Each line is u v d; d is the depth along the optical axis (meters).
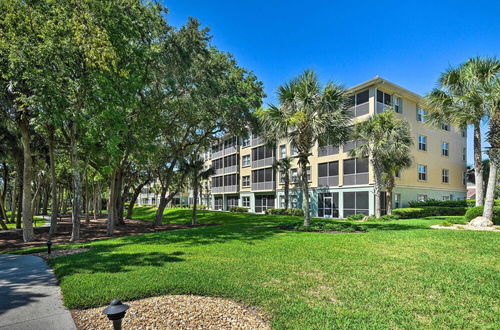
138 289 4.93
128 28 11.58
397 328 3.55
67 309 4.32
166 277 5.59
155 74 14.74
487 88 12.11
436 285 4.99
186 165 21.61
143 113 14.59
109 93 10.91
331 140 13.14
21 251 10.02
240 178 38.69
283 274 5.77
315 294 4.71
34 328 3.70
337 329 3.54
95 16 10.15
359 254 7.41
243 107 17.36
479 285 4.94
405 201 22.59
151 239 11.25
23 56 9.34
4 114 13.18
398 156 18.09
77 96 11.18
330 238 9.87
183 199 67.38
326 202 25.39
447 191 26.27
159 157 21.58
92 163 17.16
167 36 14.95
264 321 3.87
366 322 3.71
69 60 10.21
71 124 12.64
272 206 32.56
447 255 7.11
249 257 7.30
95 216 32.09
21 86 10.70
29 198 14.11
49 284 5.55
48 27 9.57
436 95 15.20
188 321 3.87
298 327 3.61
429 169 24.73
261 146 34.19
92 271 6.21
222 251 8.12
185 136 20.72
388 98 22.56
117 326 2.93
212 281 5.34
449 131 27.16
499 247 7.70
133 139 14.66
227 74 18.23
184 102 15.56
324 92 12.34
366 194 21.98
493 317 3.77
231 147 40.50
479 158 14.94
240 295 4.68
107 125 11.46
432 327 3.56
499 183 28.27
